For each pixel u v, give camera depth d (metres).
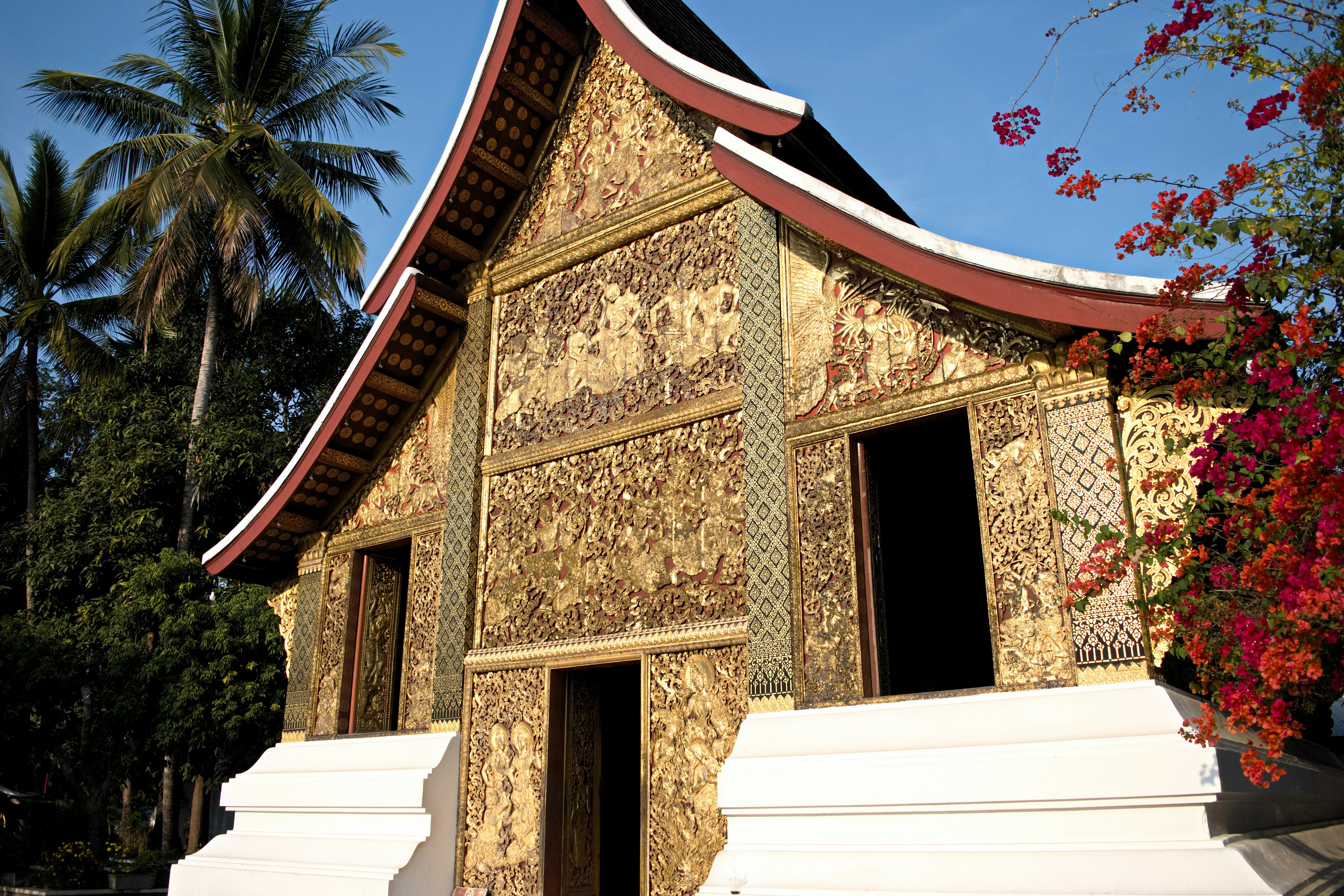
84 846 15.45
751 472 6.99
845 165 8.11
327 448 9.65
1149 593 5.23
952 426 6.56
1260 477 4.34
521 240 9.34
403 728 8.88
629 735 10.13
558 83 9.35
